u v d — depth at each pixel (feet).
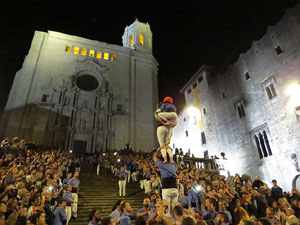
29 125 94.27
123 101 119.24
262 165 61.62
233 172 70.79
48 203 25.40
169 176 12.86
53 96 103.91
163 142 13.48
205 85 98.58
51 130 96.53
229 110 79.56
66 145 97.30
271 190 32.96
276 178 56.54
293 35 58.39
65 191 32.73
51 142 95.09
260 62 68.13
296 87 55.06
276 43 63.21
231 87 80.48
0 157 53.67
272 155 58.80
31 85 102.42
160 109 14.08
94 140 103.65
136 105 122.62
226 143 78.23
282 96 58.44
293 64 57.06
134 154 88.69
